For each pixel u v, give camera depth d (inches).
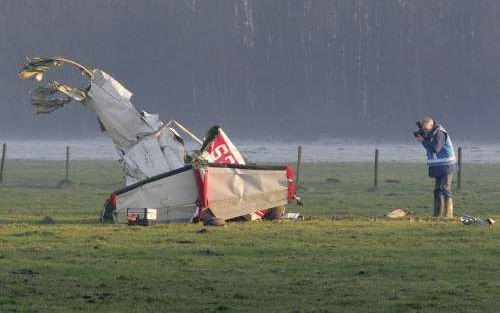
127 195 4232.3
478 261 3284.9
